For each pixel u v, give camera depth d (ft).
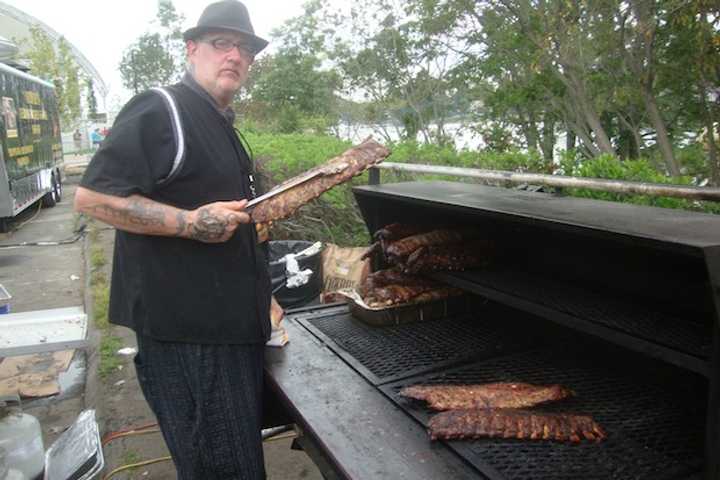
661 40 24.21
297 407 6.22
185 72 6.38
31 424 9.85
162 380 6.27
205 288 6.07
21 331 9.14
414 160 19.86
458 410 5.79
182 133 5.76
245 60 6.31
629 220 5.79
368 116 46.44
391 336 8.43
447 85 40.42
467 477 4.96
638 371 7.09
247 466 6.51
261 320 6.48
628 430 5.79
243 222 5.82
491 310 9.40
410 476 4.95
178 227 5.62
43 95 46.09
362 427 5.79
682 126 30.68
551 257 8.00
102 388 14.30
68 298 22.38
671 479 4.91
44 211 46.88
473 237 8.87
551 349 7.95
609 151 28.12
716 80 24.06
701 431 5.75
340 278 15.97
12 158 34.04
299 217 20.07
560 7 25.70
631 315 5.99
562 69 29.63
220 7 6.05
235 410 6.37
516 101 32.65
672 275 6.29
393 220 10.34
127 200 5.51
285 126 53.31
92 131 131.13
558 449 5.38
